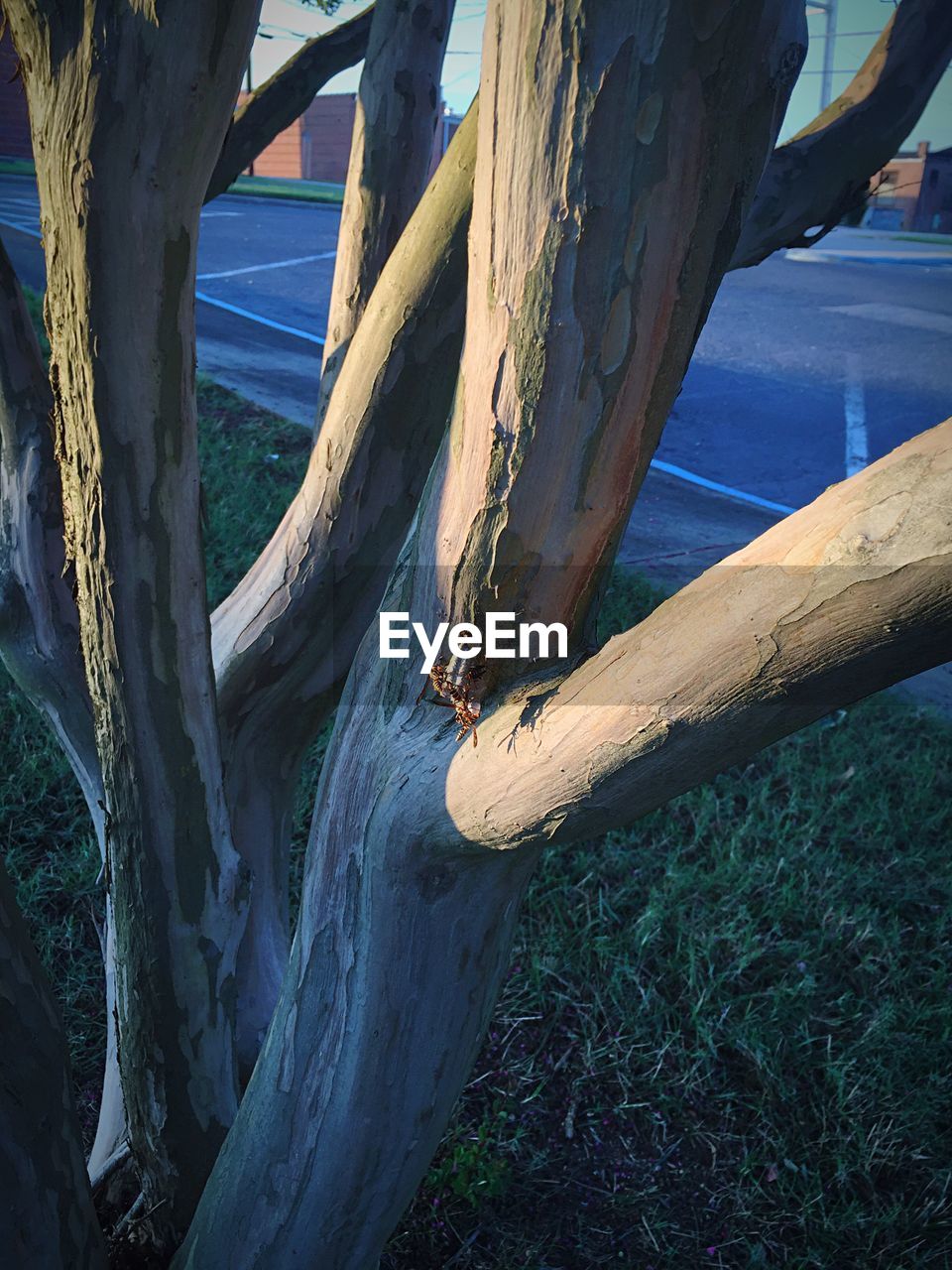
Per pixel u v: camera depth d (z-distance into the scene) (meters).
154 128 1.06
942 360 10.63
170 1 0.99
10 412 1.89
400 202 1.97
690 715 0.79
